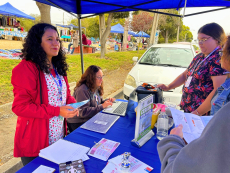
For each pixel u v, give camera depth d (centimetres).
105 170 112
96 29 3031
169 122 175
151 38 1269
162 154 85
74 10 342
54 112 147
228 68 80
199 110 196
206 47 196
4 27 1330
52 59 171
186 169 62
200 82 206
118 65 997
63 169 112
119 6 313
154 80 379
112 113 212
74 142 148
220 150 55
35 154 154
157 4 327
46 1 279
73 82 568
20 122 149
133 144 143
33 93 144
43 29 146
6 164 222
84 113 219
